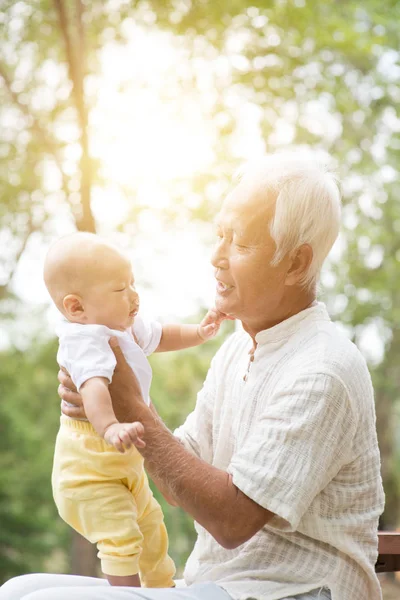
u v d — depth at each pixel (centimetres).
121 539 207
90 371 200
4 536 1709
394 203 1226
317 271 212
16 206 1136
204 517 192
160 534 225
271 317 215
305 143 1083
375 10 1109
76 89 902
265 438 193
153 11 927
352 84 1123
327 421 193
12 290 1342
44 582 224
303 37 977
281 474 189
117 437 183
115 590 192
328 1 1022
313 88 1021
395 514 1612
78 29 922
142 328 231
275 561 200
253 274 207
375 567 245
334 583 195
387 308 1259
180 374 1485
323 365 196
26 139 1085
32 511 1720
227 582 199
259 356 214
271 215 205
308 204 205
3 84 1060
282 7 959
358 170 1202
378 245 1256
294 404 194
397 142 1197
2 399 1644
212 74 970
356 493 202
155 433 199
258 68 969
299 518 188
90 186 927
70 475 213
